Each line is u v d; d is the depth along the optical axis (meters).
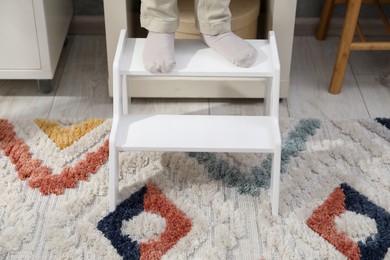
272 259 1.52
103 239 1.56
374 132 1.94
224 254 1.52
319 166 1.79
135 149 1.60
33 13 1.91
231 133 1.63
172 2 1.70
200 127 1.65
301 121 1.97
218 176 1.75
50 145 1.85
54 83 2.16
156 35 1.71
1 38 1.95
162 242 1.55
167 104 2.07
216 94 2.05
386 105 2.09
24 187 1.71
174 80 2.01
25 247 1.54
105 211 1.64
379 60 2.32
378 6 2.28
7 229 1.58
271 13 1.95
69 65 2.26
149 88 2.03
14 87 2.12
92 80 2.18
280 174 1.76
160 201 1.66
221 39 1.70
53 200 1.68
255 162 1.81
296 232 1.59
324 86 2.18
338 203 1.67
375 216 1.63
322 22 2.39
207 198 1.68
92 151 1.84
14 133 1.89
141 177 1.75
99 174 1.76
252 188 1.71
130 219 1.61
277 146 1.58
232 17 1.95
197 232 1.57
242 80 2.01
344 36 2.03
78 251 1.53
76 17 2.42
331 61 2.32
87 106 2.05
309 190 1.71
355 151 1.85
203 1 1.68
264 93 2.02
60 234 1.57
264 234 1.58
